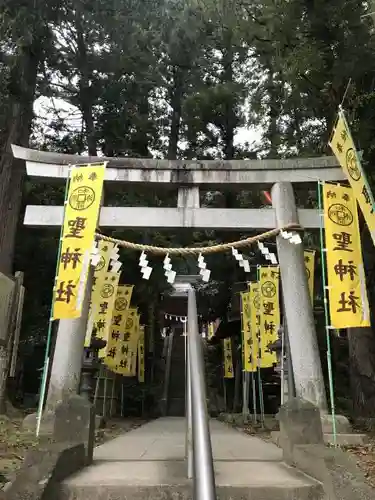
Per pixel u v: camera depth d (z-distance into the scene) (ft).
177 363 85.15
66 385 24.89
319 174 28.40
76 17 42.09
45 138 59.36
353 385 36.06
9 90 39.04
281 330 33.76
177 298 74.33
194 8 46.75
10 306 32.78
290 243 27.22
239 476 15.15
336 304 23.21
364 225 35.01
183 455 20.03
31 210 27.17
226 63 71.87
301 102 40.01
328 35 33.50
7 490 12.21
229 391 71.87
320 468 14.07
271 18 34.94
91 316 39.58
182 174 28.04
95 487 13.47
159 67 65.67
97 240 27.94
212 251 25.99
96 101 56.90
